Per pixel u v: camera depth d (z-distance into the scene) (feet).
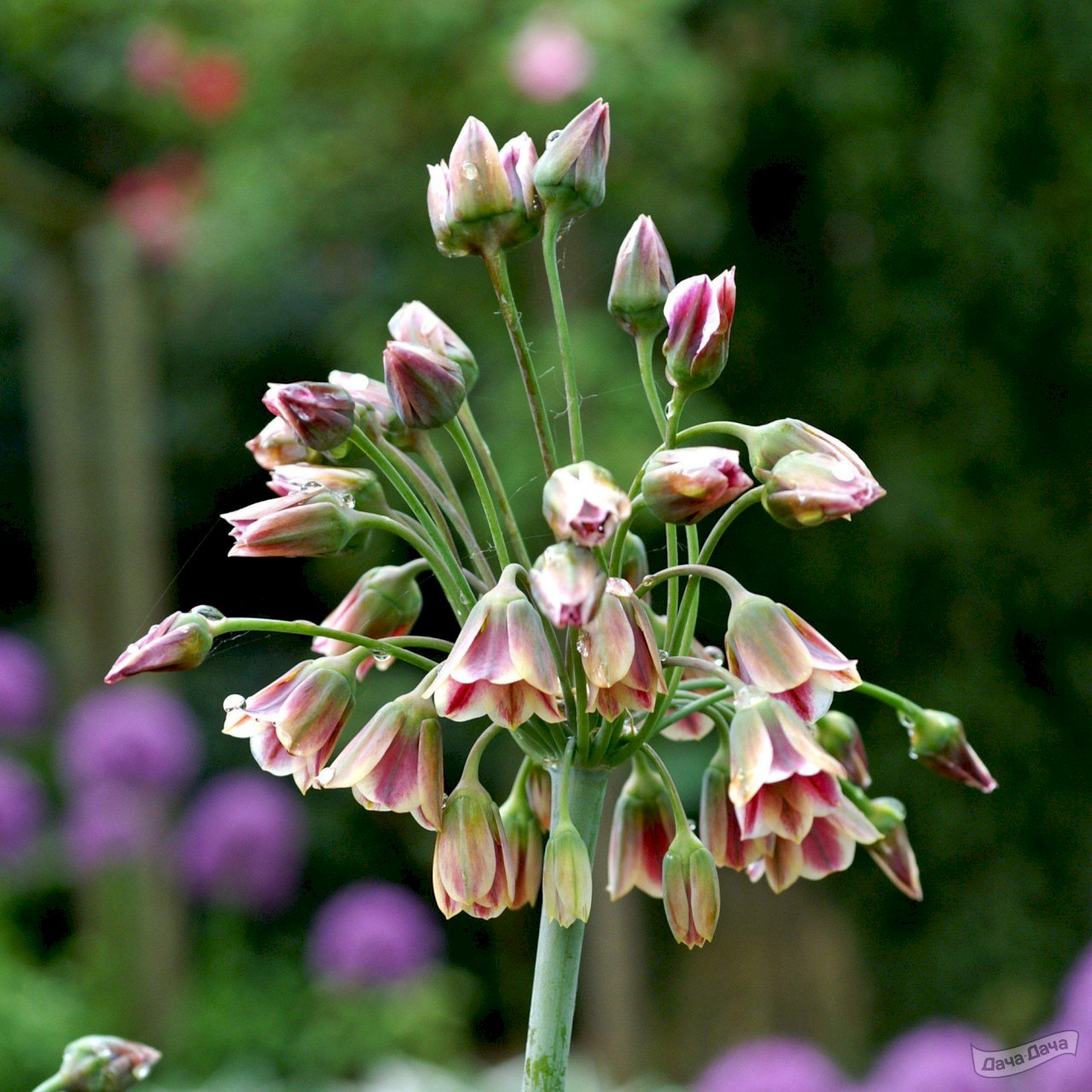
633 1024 21.03
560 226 5.92
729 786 5.81
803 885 25.27
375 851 27.09
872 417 24.77
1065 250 23.82
